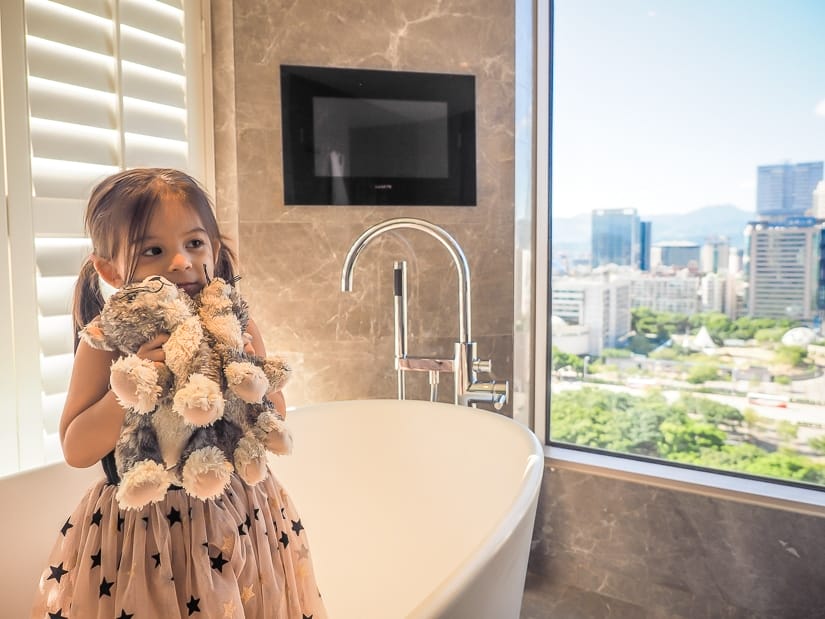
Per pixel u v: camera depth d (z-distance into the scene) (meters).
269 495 1.01
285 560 1.00
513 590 1.06
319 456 1.69
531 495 1.12
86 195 1.59
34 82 1.54
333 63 2.04
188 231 0.94
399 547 1.68
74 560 0.90
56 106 1.58
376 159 2.08
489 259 2.15
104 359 0.90
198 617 0.86
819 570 1.70
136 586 0.84
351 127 2.06
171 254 0.93
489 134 2.14
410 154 2.09
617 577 1.99
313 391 2.09
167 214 0.92
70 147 1.62
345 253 2.08
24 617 1.15
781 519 1.74
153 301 0.84
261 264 2.04
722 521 1.82
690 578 1.87
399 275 1.77
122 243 0.91
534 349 2.28
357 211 2.08
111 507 0.88
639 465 2.05
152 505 0.87
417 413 1.72
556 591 2.03
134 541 0.86
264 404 0.94
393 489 1.71
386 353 2.12
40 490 1.19
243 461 0.86
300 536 1.06
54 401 1.58
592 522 2.02
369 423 1.74
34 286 1.54
